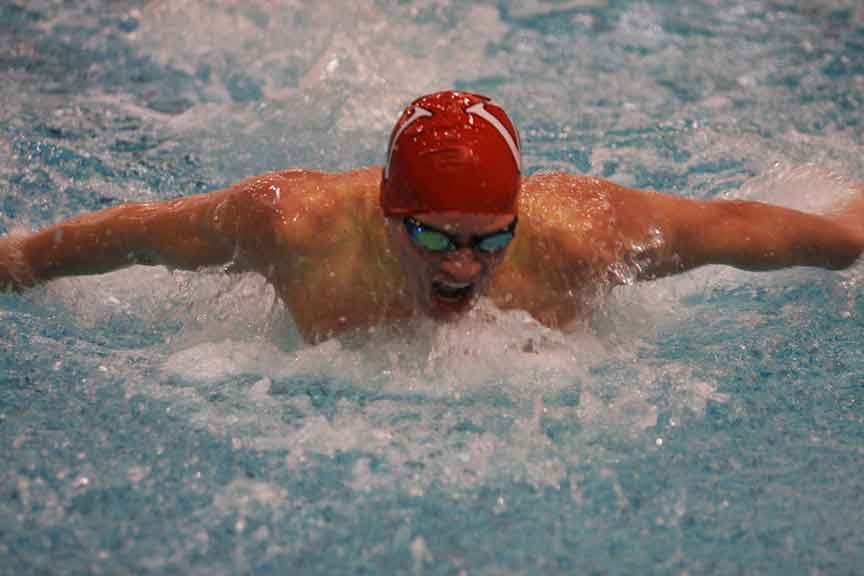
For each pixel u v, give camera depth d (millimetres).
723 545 7176
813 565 6988
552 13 18734
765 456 8102
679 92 15781
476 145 7906
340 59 16172
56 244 9594
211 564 6906
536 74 16375
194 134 14188
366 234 8922
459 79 16078
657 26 18406
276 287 9125
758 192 12023
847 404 8734
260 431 8258
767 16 19016
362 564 6938
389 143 8453
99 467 7805
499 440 8203
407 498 7570
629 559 7039
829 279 10695
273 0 17750
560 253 8969
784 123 14602
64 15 18125
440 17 18078
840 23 18656
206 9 17703
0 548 7004
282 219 8914
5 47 16922
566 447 8156
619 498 7621
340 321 9062
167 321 9867
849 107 15125
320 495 7578
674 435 8328
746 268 9805
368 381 8906
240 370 9055
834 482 7809
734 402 8758
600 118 14820
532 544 7152
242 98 15359
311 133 14234
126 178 12836
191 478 7719
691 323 10031
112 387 8805
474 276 8078
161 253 9391
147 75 16078
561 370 9070
